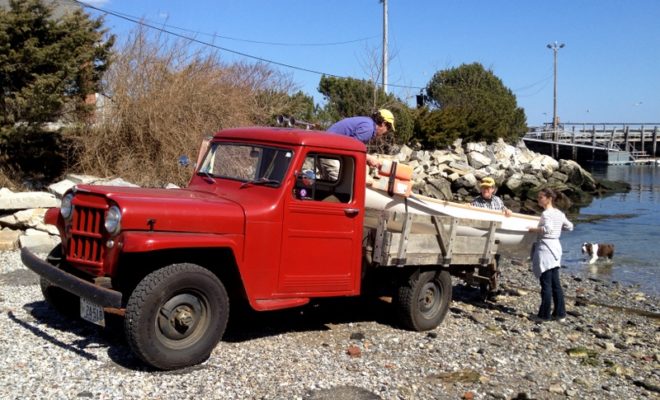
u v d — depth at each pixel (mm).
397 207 7773
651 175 43938
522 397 5480
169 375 5219
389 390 5355
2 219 10422
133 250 5000
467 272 8469
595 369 6711
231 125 14164
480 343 7074
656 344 8023
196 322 5422
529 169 29953
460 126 30438
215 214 5566
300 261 6168
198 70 14461
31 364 5223
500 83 40438
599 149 54156
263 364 5637
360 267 6641
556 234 8555
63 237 5895
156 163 13531
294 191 6102
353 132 7574
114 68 13836
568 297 10539
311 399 4996
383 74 26703
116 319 6531
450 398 5359
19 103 11742
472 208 8609
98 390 4824
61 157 13469
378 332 7004
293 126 7527
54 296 6355
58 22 12711
